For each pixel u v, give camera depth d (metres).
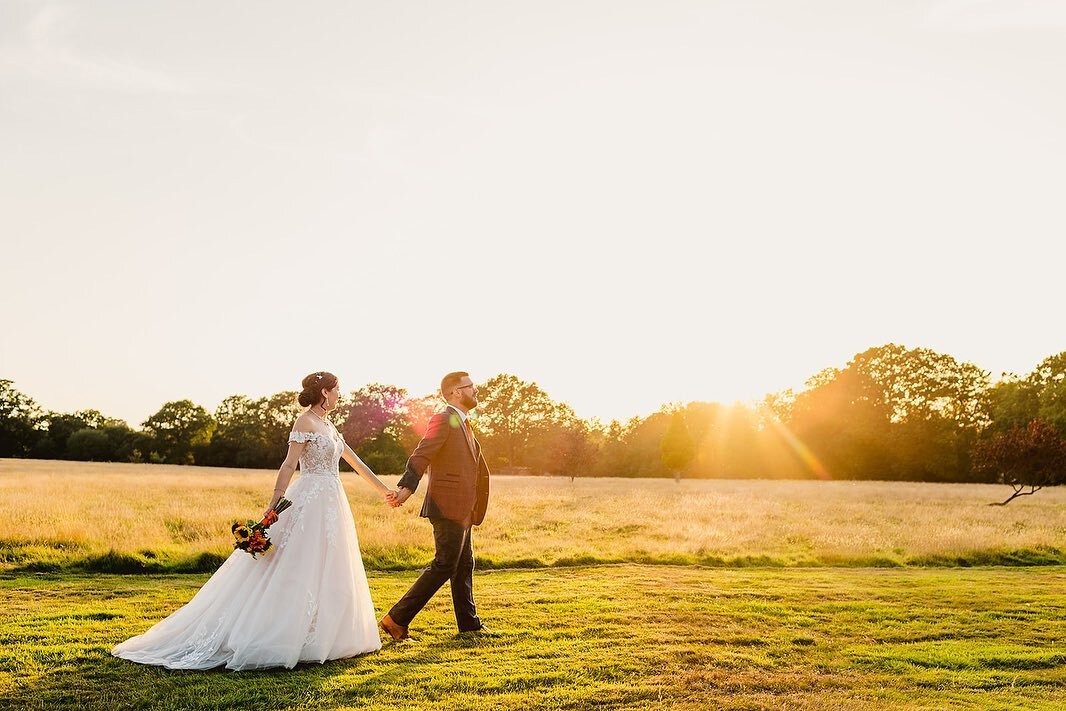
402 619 6.32
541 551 13.35
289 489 5.94
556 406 101.69
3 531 12.45
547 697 4.88
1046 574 12.44
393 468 81.75
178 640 5.68
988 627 7.48
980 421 71.56
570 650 6.09
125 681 5.04
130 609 7.74
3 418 90.81
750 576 11.30
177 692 4.82
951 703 4.99
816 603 8.67
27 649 5.82
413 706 4.64
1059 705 4.99
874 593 9.49
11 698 4.68
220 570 5.80
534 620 7.30
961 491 40.09
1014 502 31.03
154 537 12.98
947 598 9.18
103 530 13.25
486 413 101.44
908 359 73.38
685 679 5.36
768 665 5.83
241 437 86.56
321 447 5.96
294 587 5.58
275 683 5.04
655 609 7.98
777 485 47.69
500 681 5.19
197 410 89.69
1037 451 29.75
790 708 4.80
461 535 6.41
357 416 87.00
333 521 5.89
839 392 75.94
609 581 10.26
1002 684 5.50
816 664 5.93
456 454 6.41
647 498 28.20
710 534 16.27
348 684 5.06
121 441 89.88
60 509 16.03
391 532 13.88
